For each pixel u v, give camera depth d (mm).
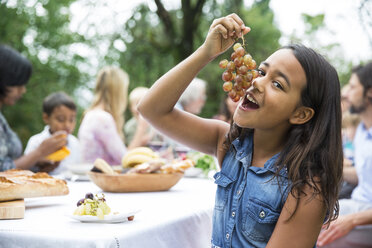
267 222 1259
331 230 2432
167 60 11180
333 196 1269
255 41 11789
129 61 11266
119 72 3646
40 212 1435
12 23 11312
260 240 1279
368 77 2922
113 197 1761
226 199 1379
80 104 11812
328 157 1280
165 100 1449
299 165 1243
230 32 1340
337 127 1317
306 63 1260
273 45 11836
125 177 1853
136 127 4828
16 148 2572
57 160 2471
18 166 2348
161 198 1754
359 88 2990
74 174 2424
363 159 2914
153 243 1250
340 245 2613
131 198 1744
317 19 10070
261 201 1276
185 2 9359
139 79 11234
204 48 1402
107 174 1861
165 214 1424
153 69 11281
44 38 11852
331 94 1299
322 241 2445
